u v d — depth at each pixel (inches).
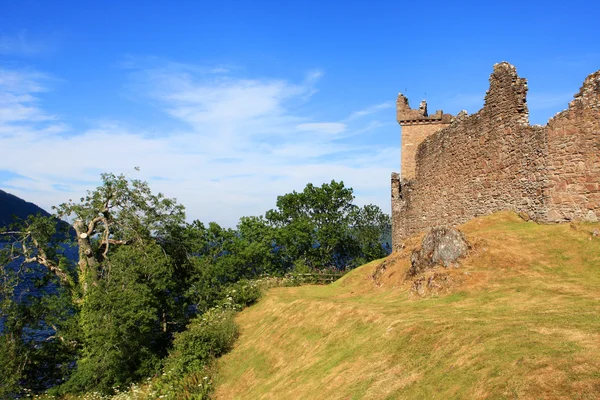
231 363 847.1
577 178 770.2
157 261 1142.3
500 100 932.6
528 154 850.8
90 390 974.4
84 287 1140.5
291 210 2148.1
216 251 1706.4
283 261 1908.2
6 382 970.7
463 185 1058.7
